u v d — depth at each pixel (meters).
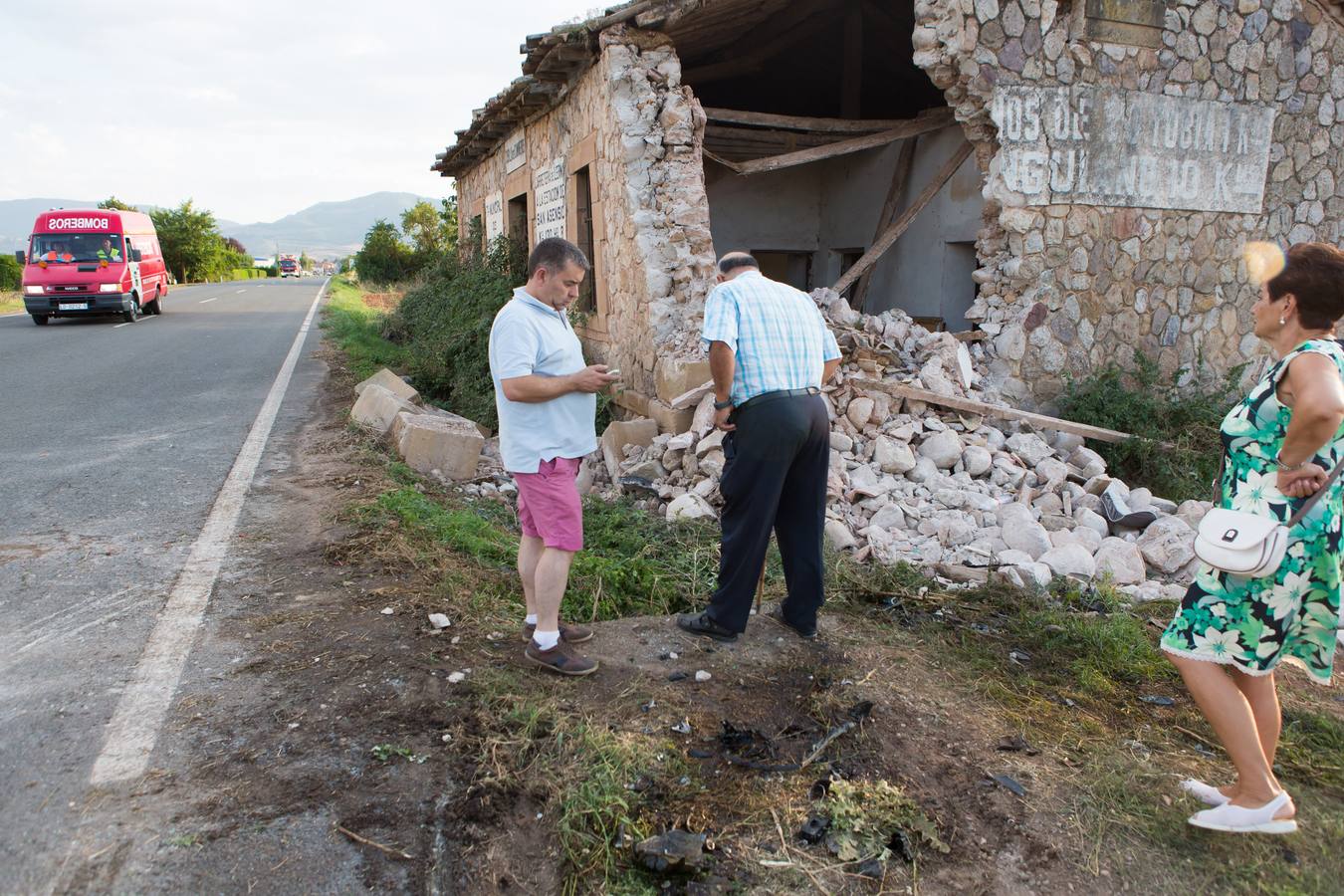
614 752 2.91
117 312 18.67
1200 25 7.74
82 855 2.33
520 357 3.24
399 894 2.32
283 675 3.29
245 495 5.62
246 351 13.41
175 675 3.26
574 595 4.46
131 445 7.01
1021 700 3.57
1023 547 5.33
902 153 10.37
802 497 3.88
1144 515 5.82
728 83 12.09
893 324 7.54
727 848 2.58
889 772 2.99
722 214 12.07
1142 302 8.00
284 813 2.54
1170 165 7.87
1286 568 2.51
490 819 2.61
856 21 9.91
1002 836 2.71
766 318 3.68
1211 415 7.64
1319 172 8.48
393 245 38.56
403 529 4.96
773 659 3.80
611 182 8.39
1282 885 2.54
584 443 3.44
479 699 3.19
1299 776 3.10
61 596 3.97
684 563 5.02
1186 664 2.69
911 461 6.16
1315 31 8.18
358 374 10.71
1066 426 7.00
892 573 4.82
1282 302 2.57
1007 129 7.30
